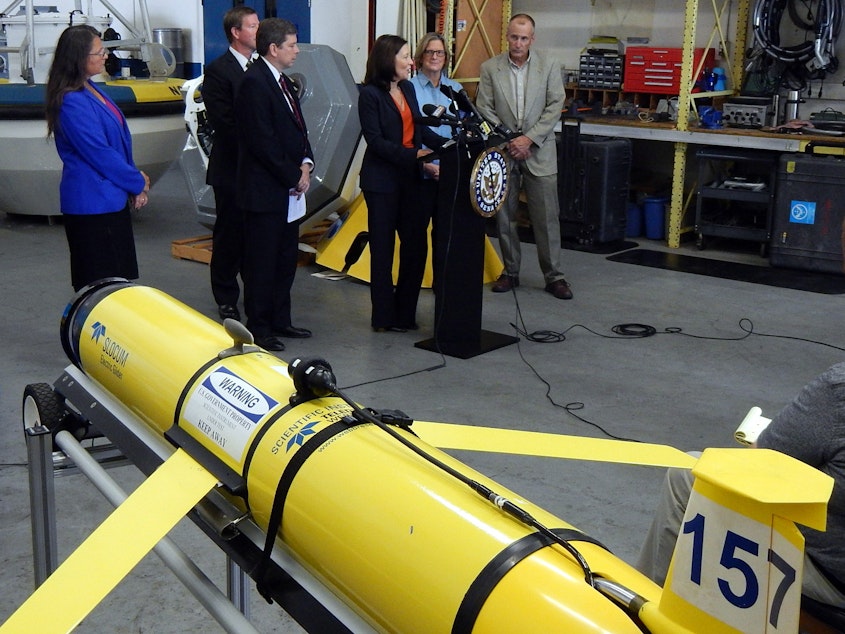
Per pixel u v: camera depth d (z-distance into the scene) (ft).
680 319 15.98
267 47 12.73
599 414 11.83
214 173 14.60
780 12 20.21
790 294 17.61
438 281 13.87
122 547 4.37
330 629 4.17
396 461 4.26
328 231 18.88
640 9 23.30
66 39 12.21
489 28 23.50
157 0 31.45
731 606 3.03
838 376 4.67
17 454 10.43
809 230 18.90
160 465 5.26
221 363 5.36
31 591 7.87
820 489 2.89
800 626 5.19
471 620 3.52
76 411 7.00
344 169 17.76
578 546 3.78
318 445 4.46
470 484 3.99
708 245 21.57
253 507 4.67
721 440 11.13
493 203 13.60
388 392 12.33
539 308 16.47
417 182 14.28
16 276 17.72
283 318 14.40
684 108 20.17
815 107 21.07
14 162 20.89
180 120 22.82
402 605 3.78
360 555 4.00
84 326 6.40
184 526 9.01
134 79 24.07
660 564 5.96
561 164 21.11
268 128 12.78
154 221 23.22
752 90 21.15
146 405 5.61
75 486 9.66
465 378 12.96
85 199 12.56
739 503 2.97
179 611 7.70
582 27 24.26
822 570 5.10
